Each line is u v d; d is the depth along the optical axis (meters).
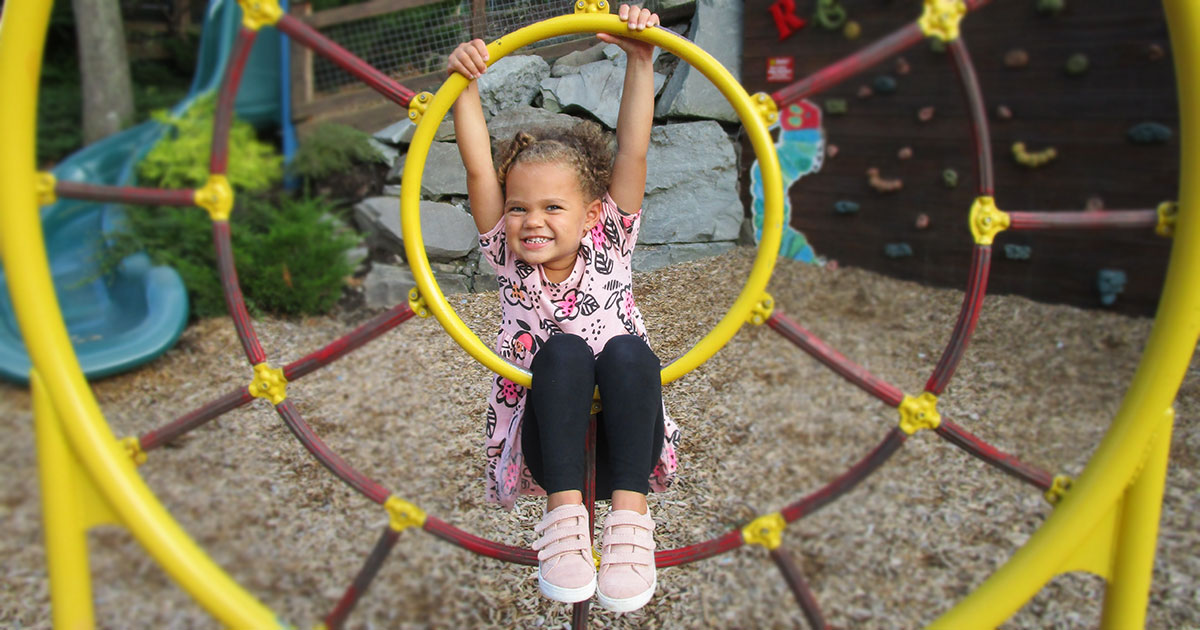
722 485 2.44
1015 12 3.66
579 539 1.36
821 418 2.85
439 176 2.36
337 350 1.53
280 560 2.28
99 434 1.43
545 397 1.41
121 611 2.24
